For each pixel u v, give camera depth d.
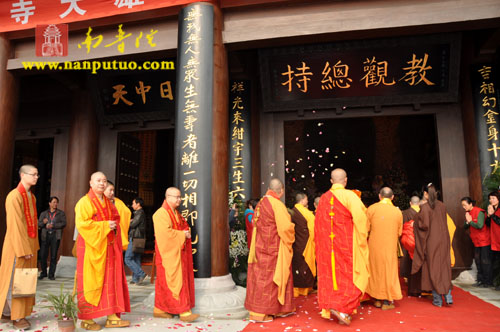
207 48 5.00
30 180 3.64
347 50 6.68
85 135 8.07
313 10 5.26
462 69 7.12
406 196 12.65
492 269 5.66
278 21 5.30
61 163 8.53
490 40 6.50
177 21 5.67
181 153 4.79
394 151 13.47
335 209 3.74
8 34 6.19
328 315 3.64
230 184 7.43
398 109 7.22
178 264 3.80
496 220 5.39
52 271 6.76
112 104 7.85
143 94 7.68
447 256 4.34
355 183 13.49
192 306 4.03
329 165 13.41
